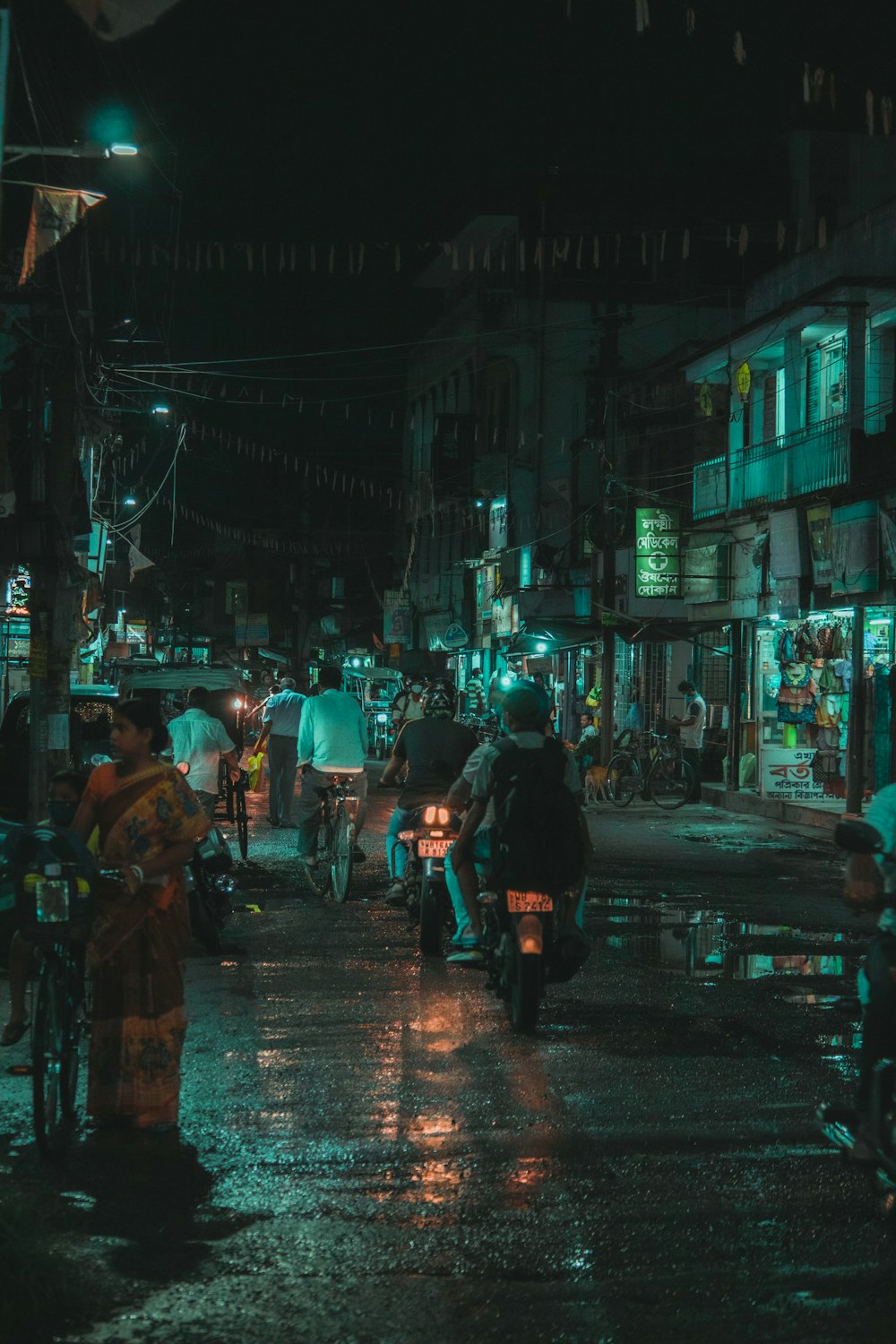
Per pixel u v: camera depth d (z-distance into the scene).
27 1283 4.04
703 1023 7.91
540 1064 6.95
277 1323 4.00
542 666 42.72
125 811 5.89
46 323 14.90
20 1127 5.86
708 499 27.34
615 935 11.09
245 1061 6.96
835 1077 6.74
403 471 65.69
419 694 21.05
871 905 4.81
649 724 34.25
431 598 58.12
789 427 24.44
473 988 8.79
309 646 76.06
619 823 21.78
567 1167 5.38
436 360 57.91
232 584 79.50
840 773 22.95
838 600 21.67
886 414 21.06
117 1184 5.15
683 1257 4.50
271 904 12.34
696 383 29.00
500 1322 4.02
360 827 12.95
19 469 16.80
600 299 45.00
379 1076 6.68
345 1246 4.57
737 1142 5.72
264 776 31.59
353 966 9.50
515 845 7.49
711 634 31.28
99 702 18.06
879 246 22.44
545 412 45.16
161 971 5.88
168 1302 4.13
